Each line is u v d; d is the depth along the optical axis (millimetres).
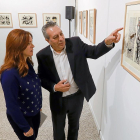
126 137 1246
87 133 2078
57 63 1416
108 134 1709
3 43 4227
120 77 1294
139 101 1003
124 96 1234
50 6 4043
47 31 1249
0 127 2227
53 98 1549
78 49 1404
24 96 1175
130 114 1146
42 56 1416
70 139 1803
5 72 1060
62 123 1662
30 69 1237
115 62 1394
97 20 1938
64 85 1361
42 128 2184
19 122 1136
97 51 1319
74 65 1400
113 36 1162
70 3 4055
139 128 1028
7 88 1049
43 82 1511
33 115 1296
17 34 1051
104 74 1760
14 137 2033
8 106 1079
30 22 4109
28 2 3949
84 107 2646
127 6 1082
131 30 1037
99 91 2021
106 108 1736
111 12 1433
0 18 3994
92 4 2162
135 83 1041
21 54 1088
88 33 2480
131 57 1059
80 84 1448
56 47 1318
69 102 1534
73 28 4258
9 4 3912
